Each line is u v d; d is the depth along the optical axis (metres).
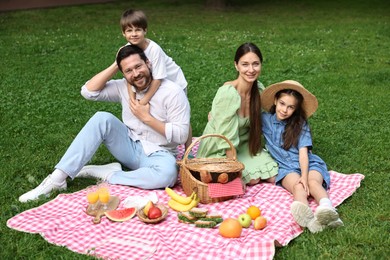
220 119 4.74
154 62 5.01
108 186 4.78
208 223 4.02
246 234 3.95
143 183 4.76
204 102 7.65
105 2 19.78
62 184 4.70
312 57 10.34
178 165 4.94
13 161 5.44
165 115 4.88
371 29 13.44
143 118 4.79
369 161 5.48
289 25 14.53
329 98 7.72
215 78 8.91
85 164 5.11
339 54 10.59
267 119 5.05
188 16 16.41
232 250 3.68
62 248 3.78
